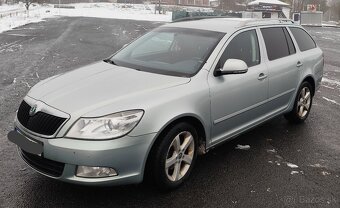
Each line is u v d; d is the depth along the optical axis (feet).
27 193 12.19
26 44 49.93
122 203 11.84
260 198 12.49
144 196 12.28
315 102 25.26
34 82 27.73
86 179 10.79
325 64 42.86
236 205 12.01
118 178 11.05
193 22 17.26
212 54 14.35
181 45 15.40
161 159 11.84
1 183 12.76
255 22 17.19
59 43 52.08
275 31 18.15
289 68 18.01
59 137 10.82
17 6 211.61
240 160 15.31
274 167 14.82
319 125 20.31
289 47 18.84
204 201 12.16
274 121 20.67
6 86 26.25
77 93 12.02
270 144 17.20
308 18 161.38
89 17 132.26
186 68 14.03
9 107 21.35
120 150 10.83
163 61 14.88
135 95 11.87
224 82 14.12
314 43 21.65
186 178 13.17
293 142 17.60
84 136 10.68
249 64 15.79
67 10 190.49
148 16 169.17
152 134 11.37
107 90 12.17
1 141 16.39
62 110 11.18
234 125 15.07
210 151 16.10
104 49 47.57
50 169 11.22
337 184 13.70
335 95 27.50
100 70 14.39
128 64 15.08
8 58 38.11
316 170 14.76
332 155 16.29
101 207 11.59
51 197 12.01
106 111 11.07
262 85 16.12
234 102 14.62
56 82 13.35
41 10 176.14
